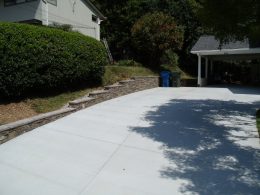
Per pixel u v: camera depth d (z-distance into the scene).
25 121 6.38
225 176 4.36
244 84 20.95
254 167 4.68
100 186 4.04
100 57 10.90
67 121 7.39
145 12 25.89
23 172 4.43
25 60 7.52
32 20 16.62
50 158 4.99
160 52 20.39
